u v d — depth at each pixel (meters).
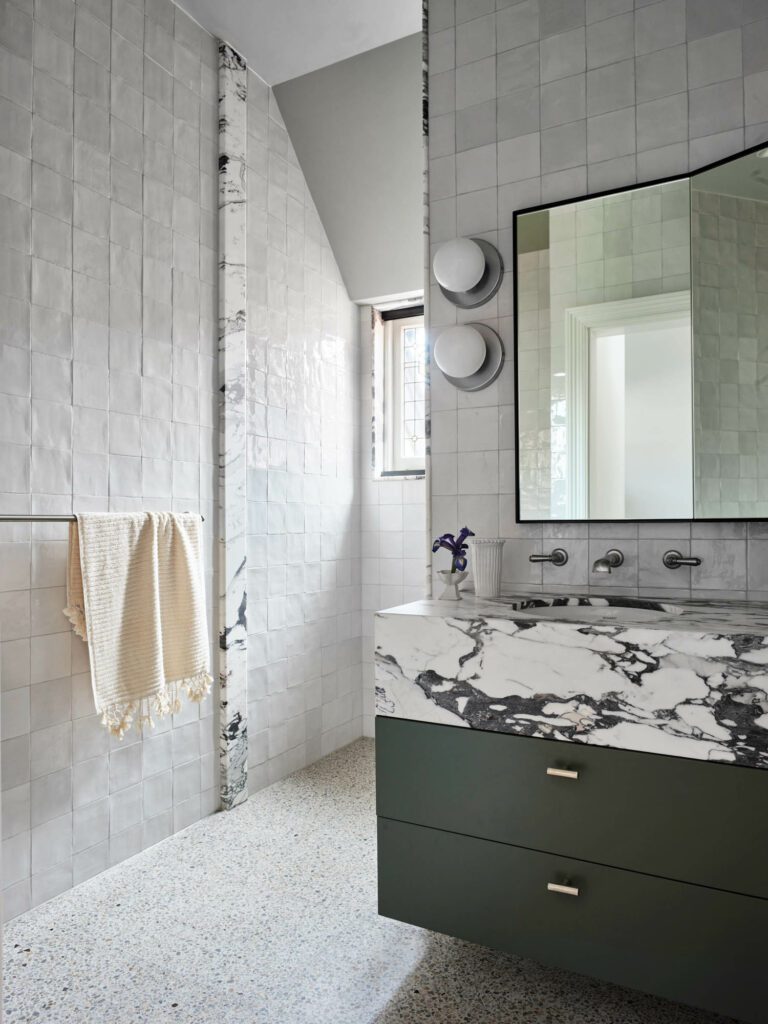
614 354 2.05
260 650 2.91
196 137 2.62
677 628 1.50
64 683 2.11
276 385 3.02
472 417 2.27
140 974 1.74
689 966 1.48
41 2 2.07
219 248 2.71
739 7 1.92
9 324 1.97
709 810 1.46
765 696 1.41
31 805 2.02
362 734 3.62
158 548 2.25
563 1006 1.64
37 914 2.00
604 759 1.56
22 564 2.00
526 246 2.17
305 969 1.77
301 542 3.18
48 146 2.09
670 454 1.96
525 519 2.16
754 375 1.83
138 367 2.37
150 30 2.43
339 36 2.69
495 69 2.24
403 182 3.07
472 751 1.71
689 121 1.98
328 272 3.38
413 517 3.49
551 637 1.61
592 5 2.11
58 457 2.10
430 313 2.34
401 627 1.79
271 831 2.52
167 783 2.46
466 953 1.84
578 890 1.58
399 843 1.80
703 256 1.92
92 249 2.22
